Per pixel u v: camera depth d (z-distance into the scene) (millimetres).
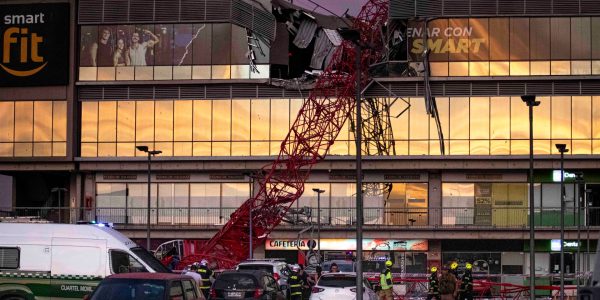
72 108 70812
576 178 63781
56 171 71438
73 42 71250
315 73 70938
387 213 70062
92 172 71750
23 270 29688
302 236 69000
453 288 35375
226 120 71000
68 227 29938
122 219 70875
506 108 69438
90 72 71562
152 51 71438
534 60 69438
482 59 69688
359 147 32844
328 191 71125
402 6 69375
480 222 69500
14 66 71188
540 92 69375
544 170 69688
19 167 70625
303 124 68625
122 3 71562
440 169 69750
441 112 69812
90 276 29562
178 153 71062
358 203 32250
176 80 70938
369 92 69938
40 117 70938
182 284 23062
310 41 71500
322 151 69500
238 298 32750
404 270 68688
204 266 39875
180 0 71125
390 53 70312
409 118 69875
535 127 69250
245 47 70938
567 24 69438
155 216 70812
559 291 51938
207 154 70875
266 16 70875
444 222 69625
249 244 64500
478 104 69688
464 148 69500
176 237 69438
